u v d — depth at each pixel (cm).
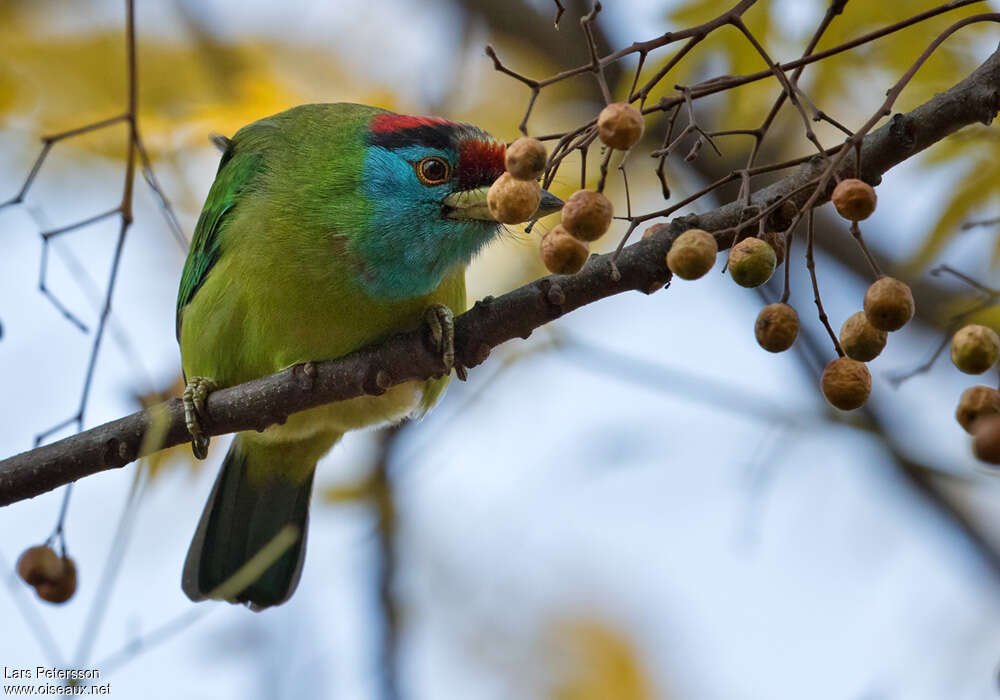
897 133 697
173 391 1168
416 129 1006
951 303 1055
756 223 710
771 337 616
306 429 1062
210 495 1130
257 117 1132
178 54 1145
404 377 888
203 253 1078
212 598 1128
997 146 969
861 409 1207
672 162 1190
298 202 1003
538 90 632
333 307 995
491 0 1220
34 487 853
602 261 777
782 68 638
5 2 1123
